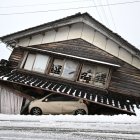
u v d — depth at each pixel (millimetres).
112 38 16344
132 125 11148
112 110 15445
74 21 16656
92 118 12438
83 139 9258
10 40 17500
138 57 16188
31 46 17422
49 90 14727
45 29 17047
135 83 16281
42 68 17078
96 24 16438
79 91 15570
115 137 9469
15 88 16078
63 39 17156
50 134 9859
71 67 16719
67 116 12930
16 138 9445
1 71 16844
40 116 13070
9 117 12875
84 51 16797
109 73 16266
